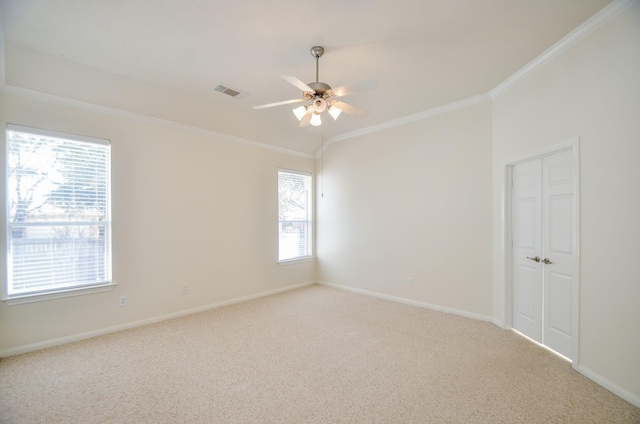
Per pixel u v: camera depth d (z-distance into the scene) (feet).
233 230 15.03
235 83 11.02
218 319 12.60
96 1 6.82
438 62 9.64
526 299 10.57
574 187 8.16
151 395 7.21
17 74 8.96
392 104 13.21
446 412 6.58
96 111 10.73
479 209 12.44
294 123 15.64
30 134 9.53
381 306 14.44
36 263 9.64
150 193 12.13
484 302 12.32
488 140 12.19
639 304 6.58
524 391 7.32
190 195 13.38
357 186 17.11
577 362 8.17
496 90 11.57
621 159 6.95
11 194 9.25
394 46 8.73
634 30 6.65
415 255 14.53
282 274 17.44
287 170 17.76
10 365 8.56
